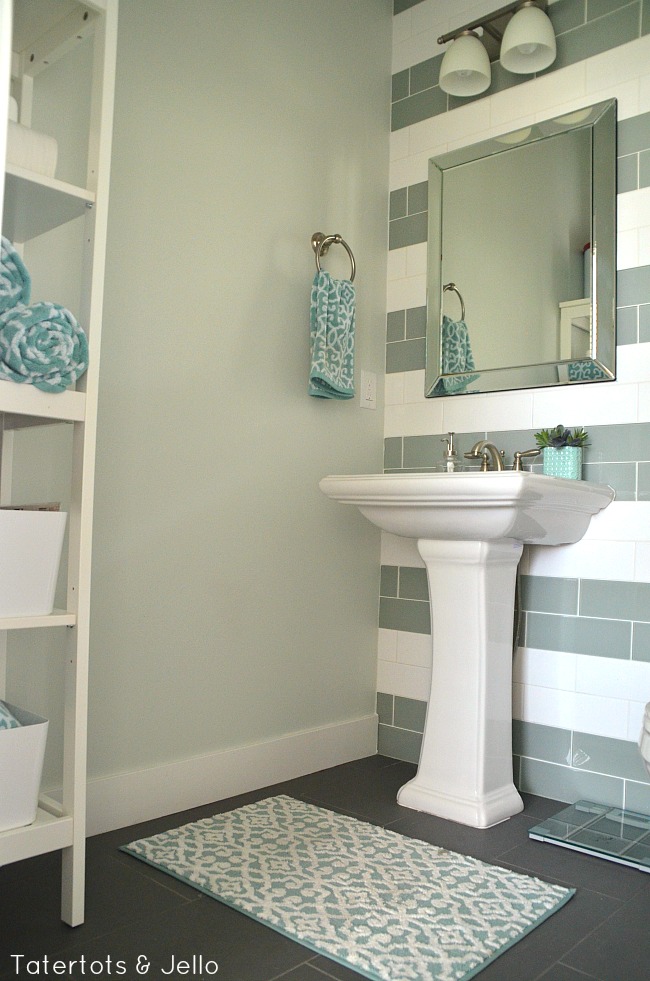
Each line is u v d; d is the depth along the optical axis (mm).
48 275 1997
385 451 3008
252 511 2502
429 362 2863
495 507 2041
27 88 1934
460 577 2291
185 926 1603
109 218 2105
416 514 2227
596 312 2459
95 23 1690
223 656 2404
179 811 2256
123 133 2139
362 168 2938
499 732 2322
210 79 2385
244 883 1789
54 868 1861
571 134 2555
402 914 1674
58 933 1560
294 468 2648
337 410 2818
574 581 2475
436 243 2871
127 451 2150
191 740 2311
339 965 1485
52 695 2016
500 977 1467
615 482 2410
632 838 2107
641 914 1728
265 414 2547
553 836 2111
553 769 2488
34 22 1812
